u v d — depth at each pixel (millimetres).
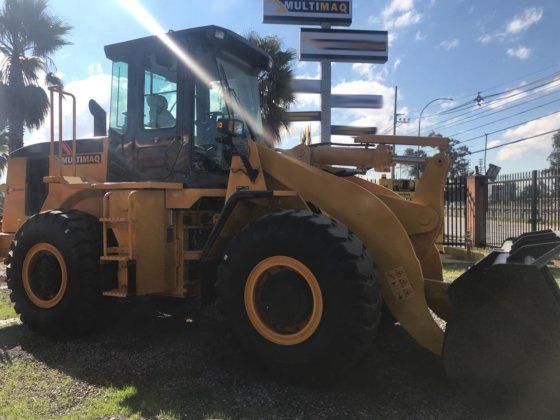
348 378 3682
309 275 3455
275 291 3566
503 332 3094
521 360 3043
